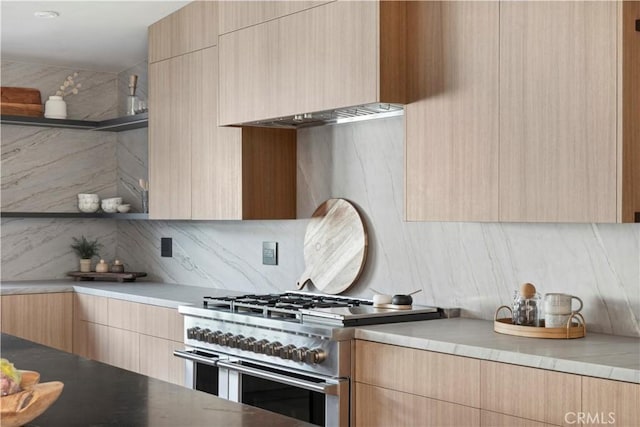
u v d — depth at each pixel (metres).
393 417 3.12
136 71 5.94
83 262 5.89
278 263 4.70
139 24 5.07
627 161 2.74
